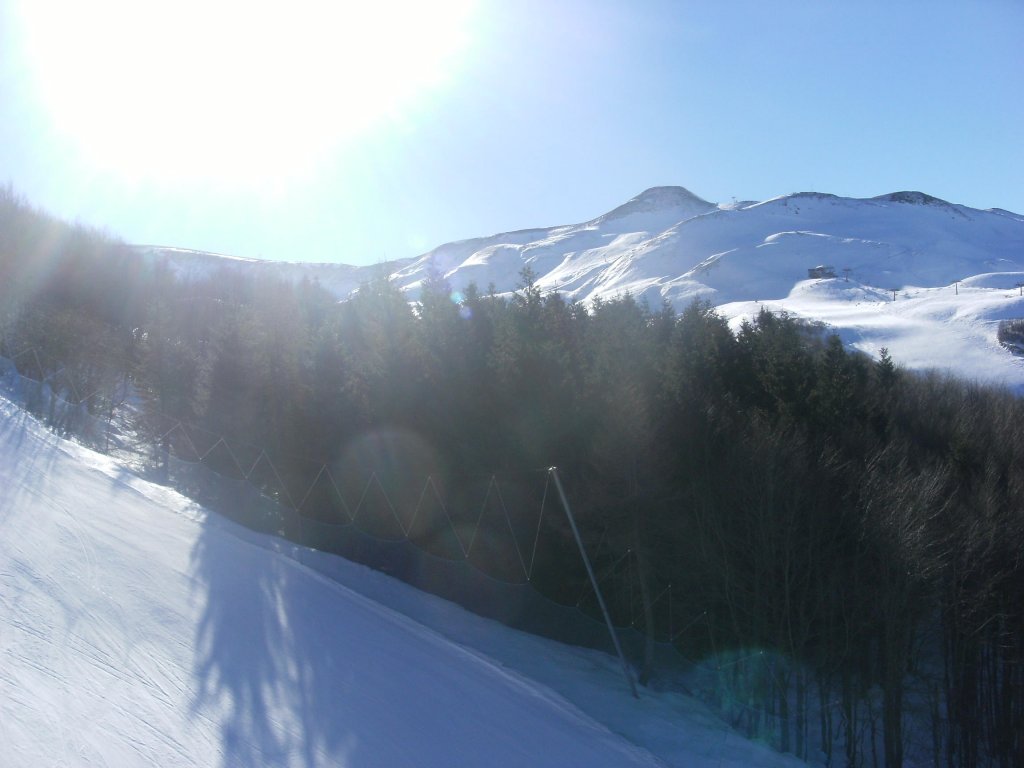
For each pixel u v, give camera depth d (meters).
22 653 8.62
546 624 17.62
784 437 19.16
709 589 18.08
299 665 10.56
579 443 17.67
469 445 18.86
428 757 8.99
